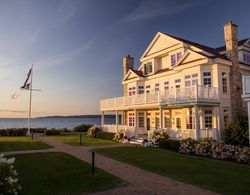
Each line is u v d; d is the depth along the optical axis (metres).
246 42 26.52
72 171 11.43
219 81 21.83
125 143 24.34
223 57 23.12
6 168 7.31
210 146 16.28
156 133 21.64
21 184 9.32
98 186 9.07
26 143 24.27
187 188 8.78
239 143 18.61
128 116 33.03
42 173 11.05
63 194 8.22
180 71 25.11
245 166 12.85
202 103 20.12
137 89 31.48
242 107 23.50
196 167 12.28
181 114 25.17
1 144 23.33
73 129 44.06
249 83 15.66
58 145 22.34
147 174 10.88
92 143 24.19
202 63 22.09
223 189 8.62
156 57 30.31
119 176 10.54
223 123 21.61
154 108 27.59
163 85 28.05
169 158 14.95
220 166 12.59
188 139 18.14
